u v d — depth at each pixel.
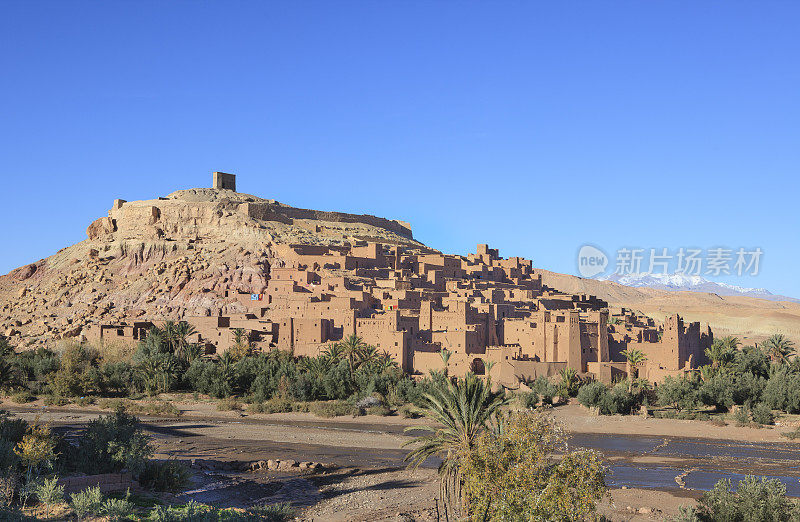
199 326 128.00
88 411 99.19
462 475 37.78
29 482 40.78
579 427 86.62
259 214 181.50
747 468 65.88
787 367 110.12
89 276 171.50
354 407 96.69
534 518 32.41
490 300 140.88
